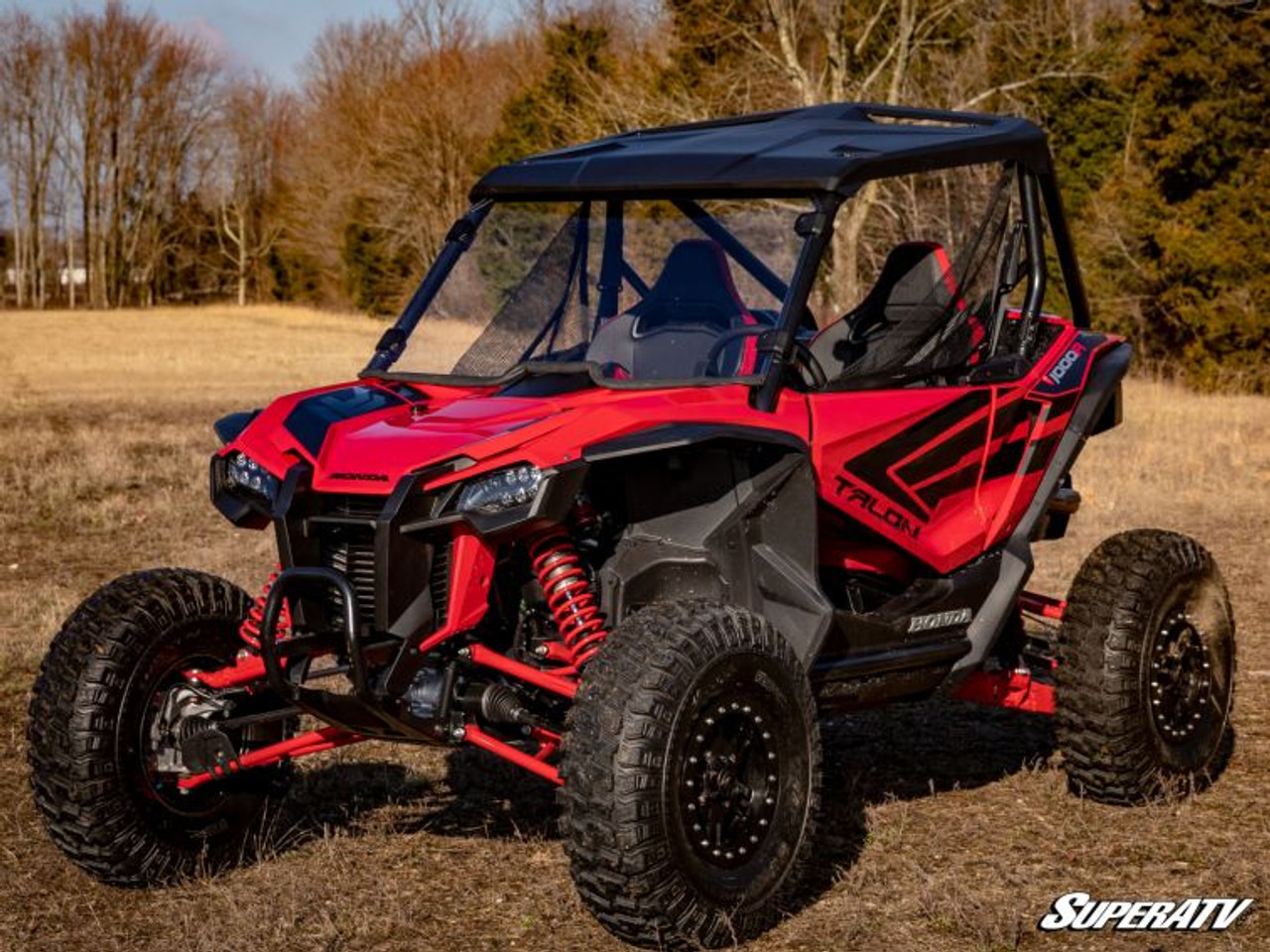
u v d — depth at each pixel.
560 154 5.54
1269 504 12.81
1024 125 5.68
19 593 9.80
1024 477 5.71
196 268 111.38
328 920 4.54
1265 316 25.58
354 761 6.28
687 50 30.94
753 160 5.06
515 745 4.71
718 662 4.23
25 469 16.27
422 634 4.39
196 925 4.59
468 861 5.15
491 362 5.18
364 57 83.25
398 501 4.32
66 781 4.70
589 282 5.28
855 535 5.30
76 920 4.68
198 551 11.23
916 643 5.25
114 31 104.12
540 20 66.19
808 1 29.11
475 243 5.39
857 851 5.16
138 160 106.19
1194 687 5.74
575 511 4.74
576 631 4.58
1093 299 28.34
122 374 34.19
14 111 105.38
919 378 5.38
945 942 4.40
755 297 5.15
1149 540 5.66
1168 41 26.98
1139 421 19.55
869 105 5.91
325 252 83.88
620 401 4.59
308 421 4.77
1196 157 26.86
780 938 4.44
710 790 4.25
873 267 5.97
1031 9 32.75
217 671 4.93
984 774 6.05
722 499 4.78
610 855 4.07
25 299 111.44
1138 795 5.55
